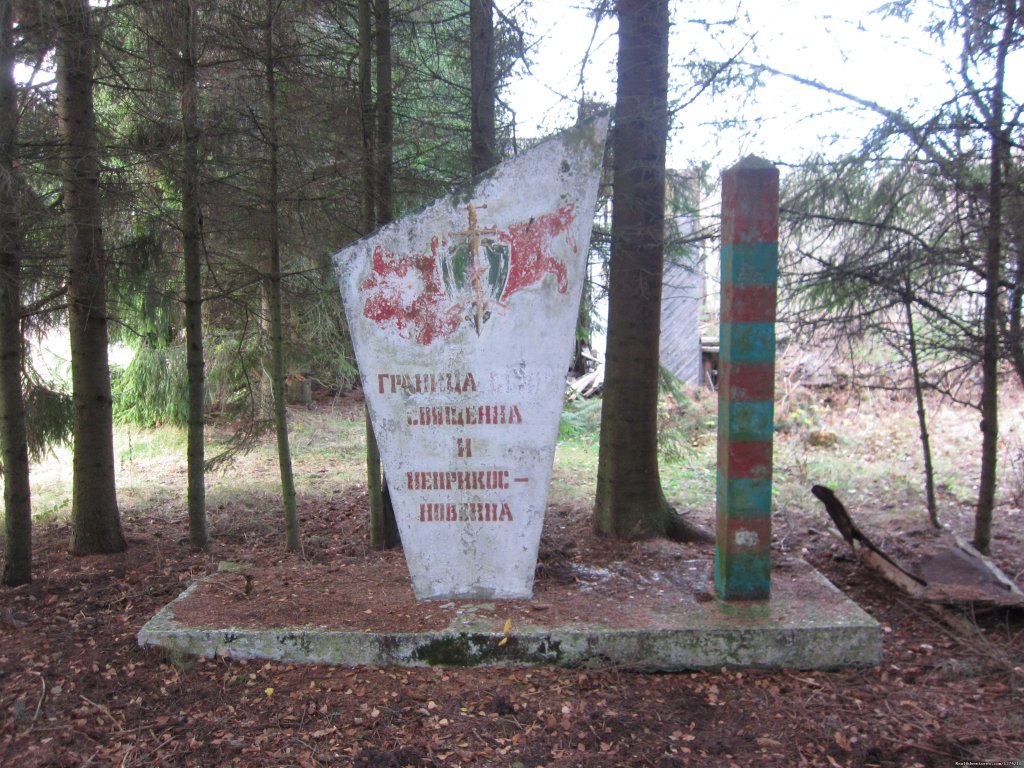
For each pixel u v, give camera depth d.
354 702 3.67
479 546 4.50
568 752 3.31
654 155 5.67
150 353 10.70
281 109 5.46
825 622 4.10
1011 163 4.90
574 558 5.37
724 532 4.41
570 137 4.31
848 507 7.43
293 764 3.21
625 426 5.89
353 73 6.11
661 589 4.66
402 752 3.25
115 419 11.48
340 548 6.19
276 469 9.40
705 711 3.63
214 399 10.77
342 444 10.70
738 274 4.25
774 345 4.29
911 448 9.80
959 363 6.96
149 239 5.80
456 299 4.39
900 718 3.54
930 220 5.37
